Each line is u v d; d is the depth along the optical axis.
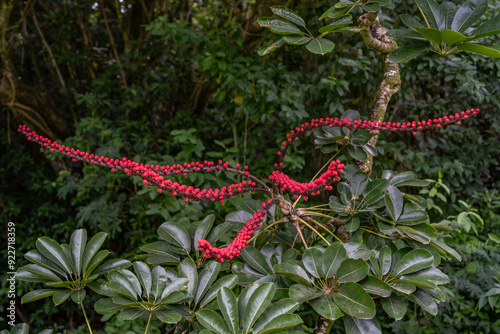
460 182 3.71
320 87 3.04
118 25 4.61
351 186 1.30
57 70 4.27
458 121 1.19
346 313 0.99
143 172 1.09
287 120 3.03
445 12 1.15
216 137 3.88
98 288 1.15
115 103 4.12
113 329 2.91
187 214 3.11
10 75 3.67
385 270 1.09
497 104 3.33
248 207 1.54
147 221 3.65
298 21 1.20
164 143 3.87
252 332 0.95
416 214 1.26
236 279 1.13
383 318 3.12
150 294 1.10
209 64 3.05
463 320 2.88
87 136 3.69
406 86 3.71
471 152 3.69
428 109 3.62
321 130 1.43
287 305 0.98
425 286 1.00
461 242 2.88
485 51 1.00
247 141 3.40
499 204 3.17
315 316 3.13
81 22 4.33
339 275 1.03
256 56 3.40
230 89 3.33
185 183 3.11
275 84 3.16
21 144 4.41
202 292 1.13
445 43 1.07
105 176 3.53
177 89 4.20
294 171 3.48
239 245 1.21
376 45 1.40
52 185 3.67
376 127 1.25
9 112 4.23
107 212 3.50
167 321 0.99
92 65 4.51
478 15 1.11
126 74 4.12
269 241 1.49
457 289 2.81
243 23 3.26
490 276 2.71
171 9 4.40
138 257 1.36
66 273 1.18
